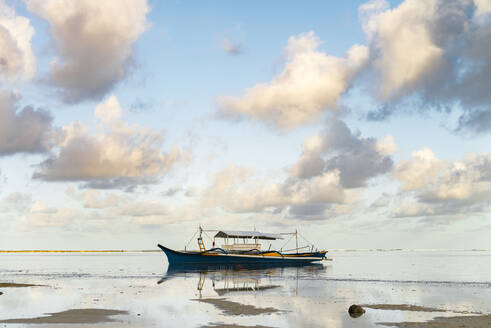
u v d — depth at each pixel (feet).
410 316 79.10
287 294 113.80
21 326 70.44
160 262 400.88
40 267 293.02
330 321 74.59
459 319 75.51
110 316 79.51
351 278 170.71
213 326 70.44
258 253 275.59
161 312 84.02
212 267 260.01
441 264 328.49
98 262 404.77
